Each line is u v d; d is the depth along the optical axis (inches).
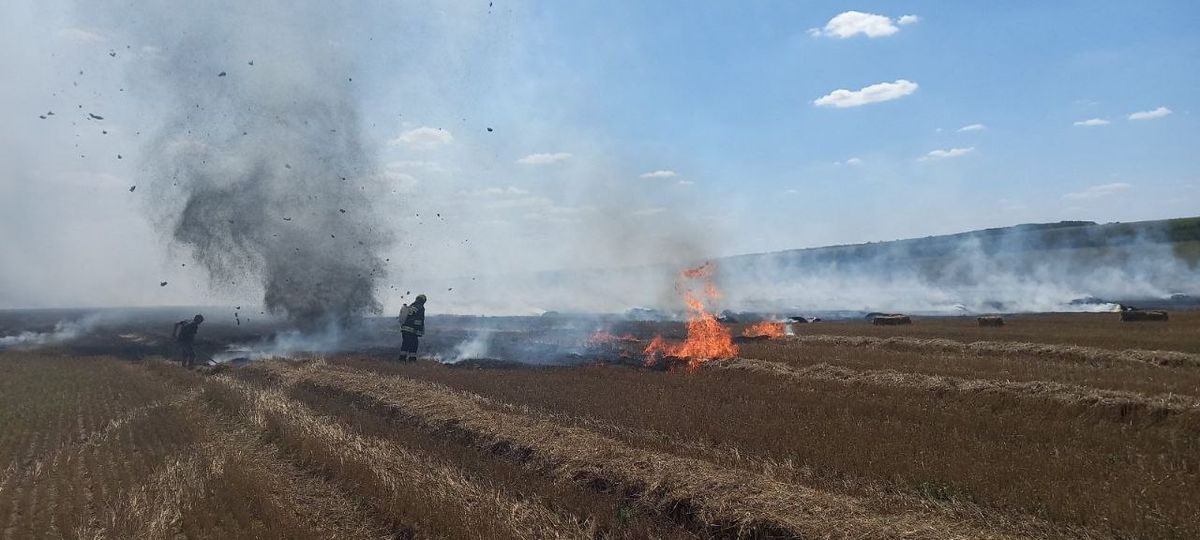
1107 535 369.7
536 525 431.5
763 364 966.4
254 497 492.7
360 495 495.5
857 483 461.7
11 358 1440.7
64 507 502.6
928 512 410.3
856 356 1005.2
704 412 665.6
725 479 464.8
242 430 700.7
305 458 582.6
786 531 402.3
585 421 654.5
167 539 433.4
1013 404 695.1
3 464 641.6
